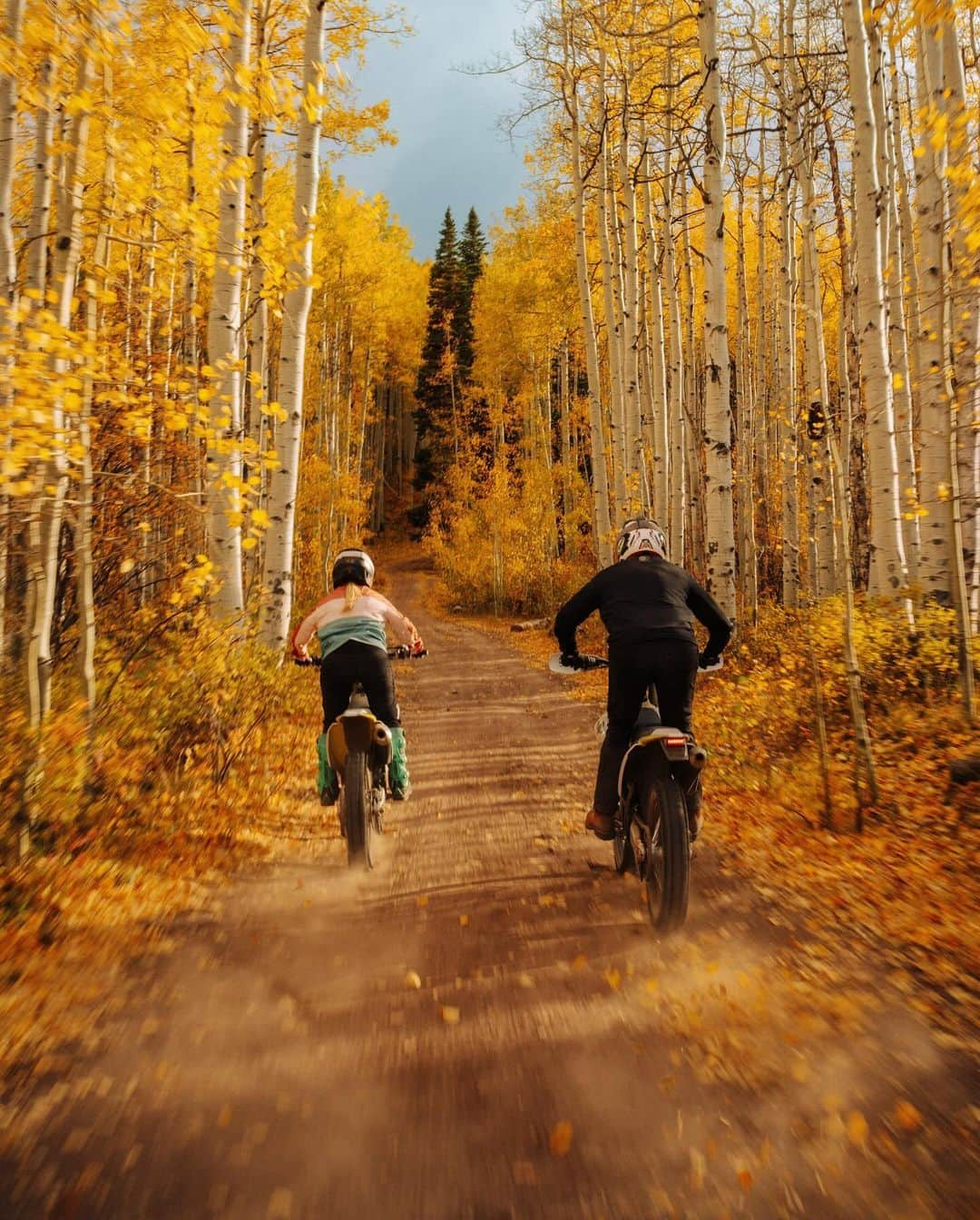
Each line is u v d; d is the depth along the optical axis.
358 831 4.40
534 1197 2.05
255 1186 2.09
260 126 12.72
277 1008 3.06
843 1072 2.59
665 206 16.66
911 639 8.34
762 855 4.88
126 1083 2.55
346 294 27.12
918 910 3.93
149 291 7.86
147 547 7.72
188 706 6.34
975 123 5.89
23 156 7.60
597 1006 3.07
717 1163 2.17
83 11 4.84
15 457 4.20
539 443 35.66
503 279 33.91
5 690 6.13
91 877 4.25
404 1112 2.42
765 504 24.11
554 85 17.53
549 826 5.58
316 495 26.91
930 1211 1.97
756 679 9.38
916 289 13.74
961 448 8.42
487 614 35.22
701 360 25.33
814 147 15.20
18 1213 1.98
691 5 12.84
